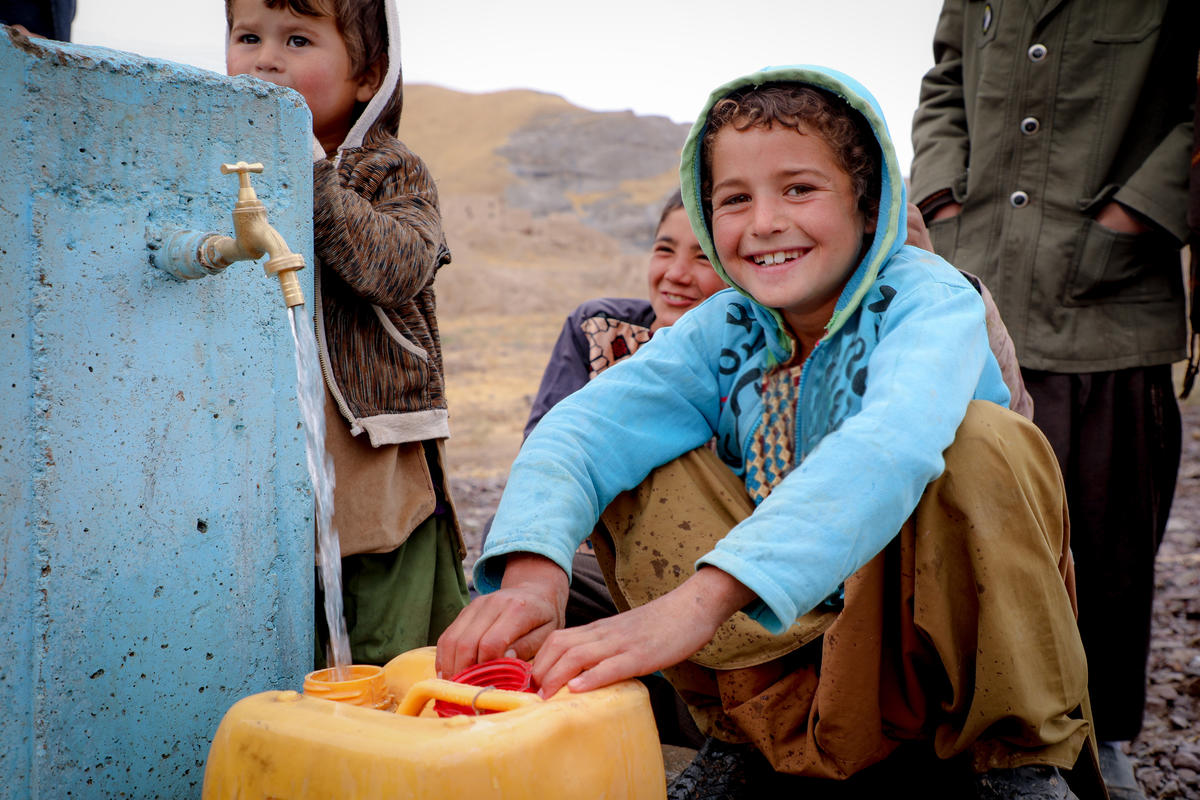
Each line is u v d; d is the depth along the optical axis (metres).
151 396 1.53
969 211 2.82
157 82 1.51
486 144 119.25
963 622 1.49
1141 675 2.55
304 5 2.13
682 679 1.78
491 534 1.53
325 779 1.15
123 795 1.52
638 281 45.16
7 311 1.36
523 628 1.41
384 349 2.12
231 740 1.23
